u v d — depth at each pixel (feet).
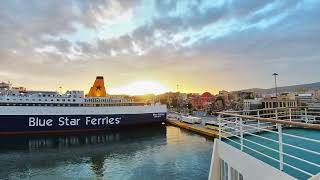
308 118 56.34
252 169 29.68
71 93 313.12
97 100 325.21
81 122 269.64
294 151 35.42
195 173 117.39
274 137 45.98
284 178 23.98
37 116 251.19
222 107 501.97
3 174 121.19
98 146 192.03
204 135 220.02
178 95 639.76
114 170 126.11
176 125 299.99
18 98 274.77
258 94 526.57
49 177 116.57
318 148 36.60
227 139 44.01
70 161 145.48
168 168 126.11
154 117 307.78
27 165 137.18
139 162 139.54
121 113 288.30
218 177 41.42
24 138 232.73
